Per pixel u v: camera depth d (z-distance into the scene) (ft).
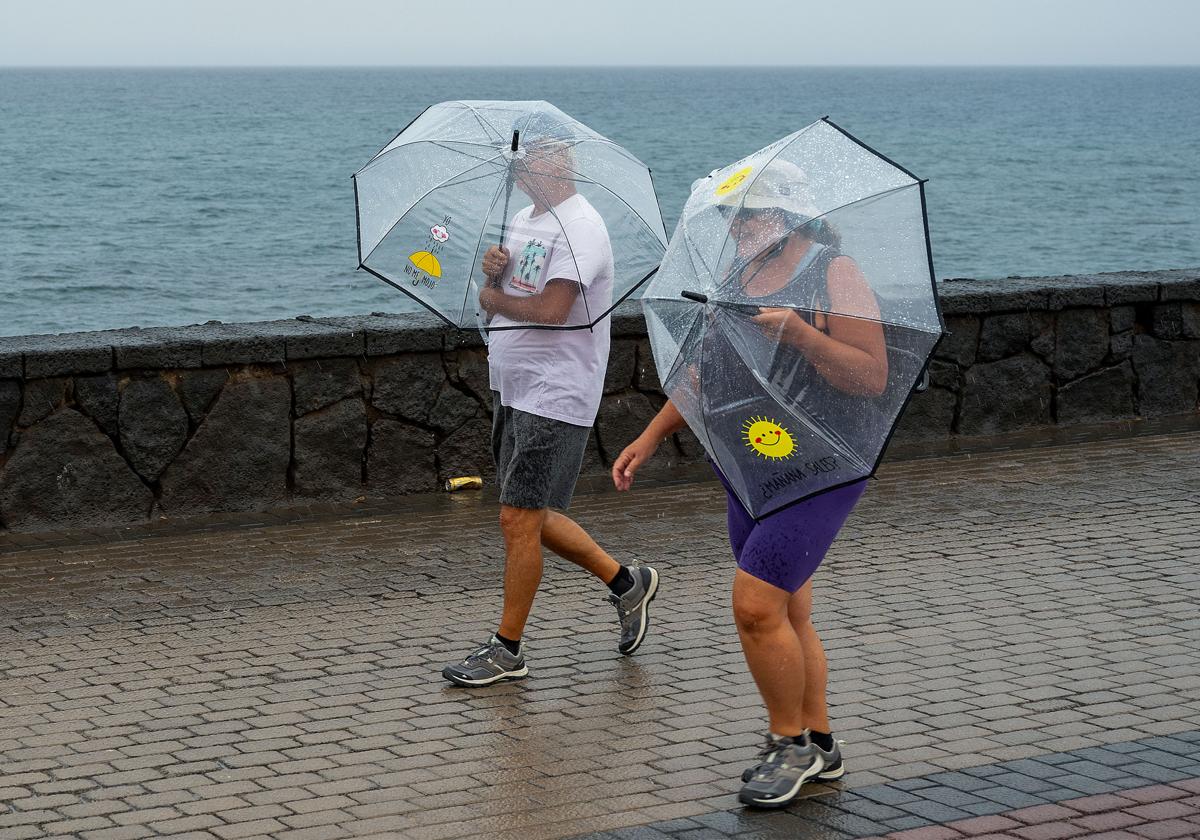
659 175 201.57
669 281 13.14
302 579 21.40
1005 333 31.58
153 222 140.26
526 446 16.78
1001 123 428.56
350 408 26.08
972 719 15.87
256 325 26.58
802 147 13.33
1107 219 156.04
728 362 12.63
